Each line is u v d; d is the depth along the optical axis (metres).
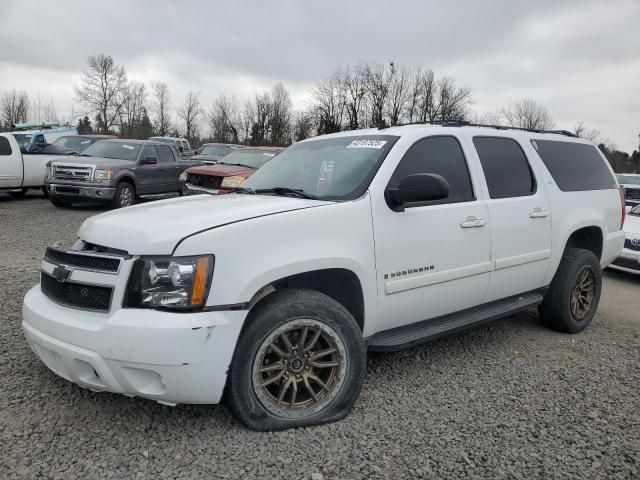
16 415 3.10
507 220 4.20
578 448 2.99
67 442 2.86
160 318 2.66
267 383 2.99
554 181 4.80
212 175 11.49
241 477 2.63
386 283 3.44
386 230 3.43
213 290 2.74
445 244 3.75
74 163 12.29
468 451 2.93
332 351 3.16
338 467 2.74
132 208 3.47
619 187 5.72
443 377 3.91
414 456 2.87
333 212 3.22
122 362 2.67
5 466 2.63
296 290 3.10
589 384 3.87
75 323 2.79
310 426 3.11
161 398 2.78
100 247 2.94
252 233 2.89
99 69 58.66
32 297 3.20
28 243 8.27
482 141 4.32
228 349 2.78
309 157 4.16
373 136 3.99
